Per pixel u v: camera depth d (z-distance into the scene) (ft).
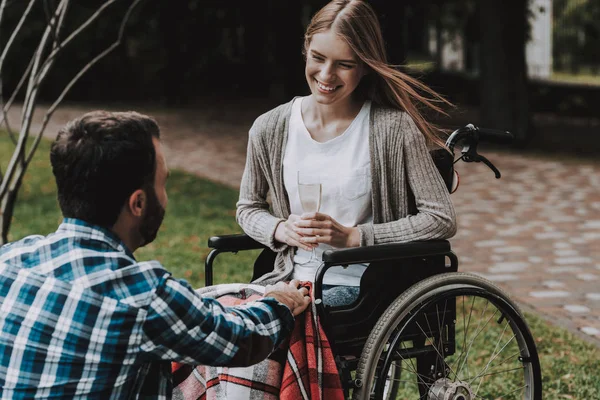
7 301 5.62
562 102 63.46
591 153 40.16
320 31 8.19
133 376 5.75
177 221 23.81
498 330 14.32
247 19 67.51
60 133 5.73
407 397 11.33
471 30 63.77
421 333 8.36
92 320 5.49
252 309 6.42
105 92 67.56
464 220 25.14
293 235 8.25
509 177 33.14
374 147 8.39
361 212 8.50
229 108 61.00
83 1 61.41
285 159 8.65
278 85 59.11
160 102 64.80
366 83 8.69
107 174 5.59
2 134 45.88
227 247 8.73
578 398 11.18
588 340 14.05
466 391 8.55
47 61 13.88
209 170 35.47
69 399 5.54
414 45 84.07
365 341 8.02
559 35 111.96
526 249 21.25
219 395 7.41
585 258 20.18
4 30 62.85
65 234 5.73
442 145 8.63
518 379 11.86
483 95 42.55
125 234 5.86
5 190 14.06
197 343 5.76
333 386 7.33
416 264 8.31
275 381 7.32
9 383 5.57
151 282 5.64
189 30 65.67
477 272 18.97
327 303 8.13
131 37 66.49
